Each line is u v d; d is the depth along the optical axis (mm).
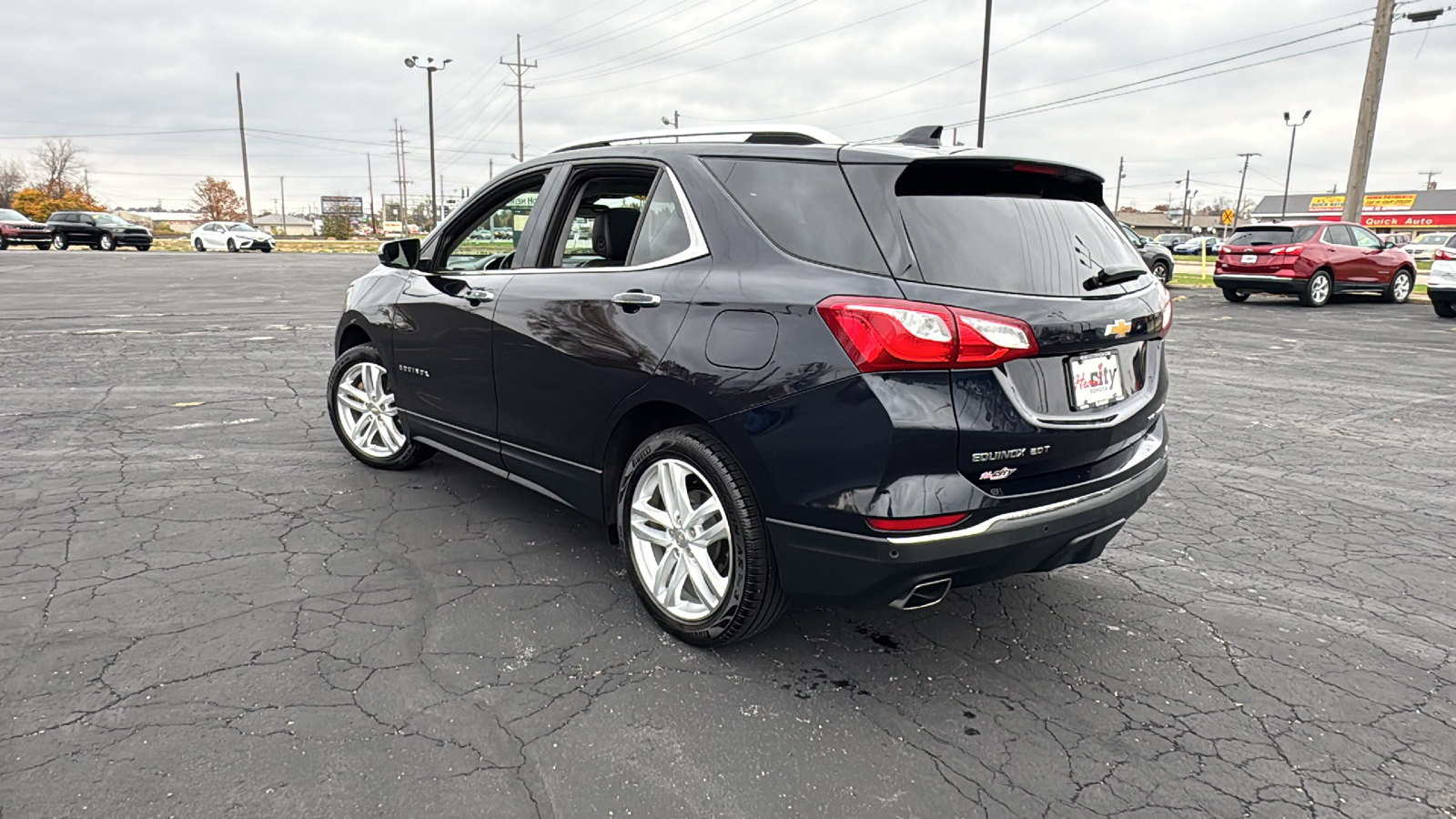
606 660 2867
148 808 2090
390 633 2992
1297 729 2594
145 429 5691
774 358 2553
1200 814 2207
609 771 2293
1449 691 2828
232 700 2557
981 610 3334
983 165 2701
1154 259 23297
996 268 2525
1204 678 2875
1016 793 2266
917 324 2342
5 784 2154
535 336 3346
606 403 3072
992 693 2746
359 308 4590
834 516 2469
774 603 2758
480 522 4062
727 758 2365
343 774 2240
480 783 2229
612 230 3408
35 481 4535
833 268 2543
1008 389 2451
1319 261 16281
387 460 4742
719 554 2904
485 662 2830
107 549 3650
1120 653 3020
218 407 6383
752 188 2840
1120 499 2783
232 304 14367
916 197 2568
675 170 3068
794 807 2176
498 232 3883
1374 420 6816
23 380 7324
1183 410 7152
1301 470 5391
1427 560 3951
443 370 3951
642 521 3078
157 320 11789
